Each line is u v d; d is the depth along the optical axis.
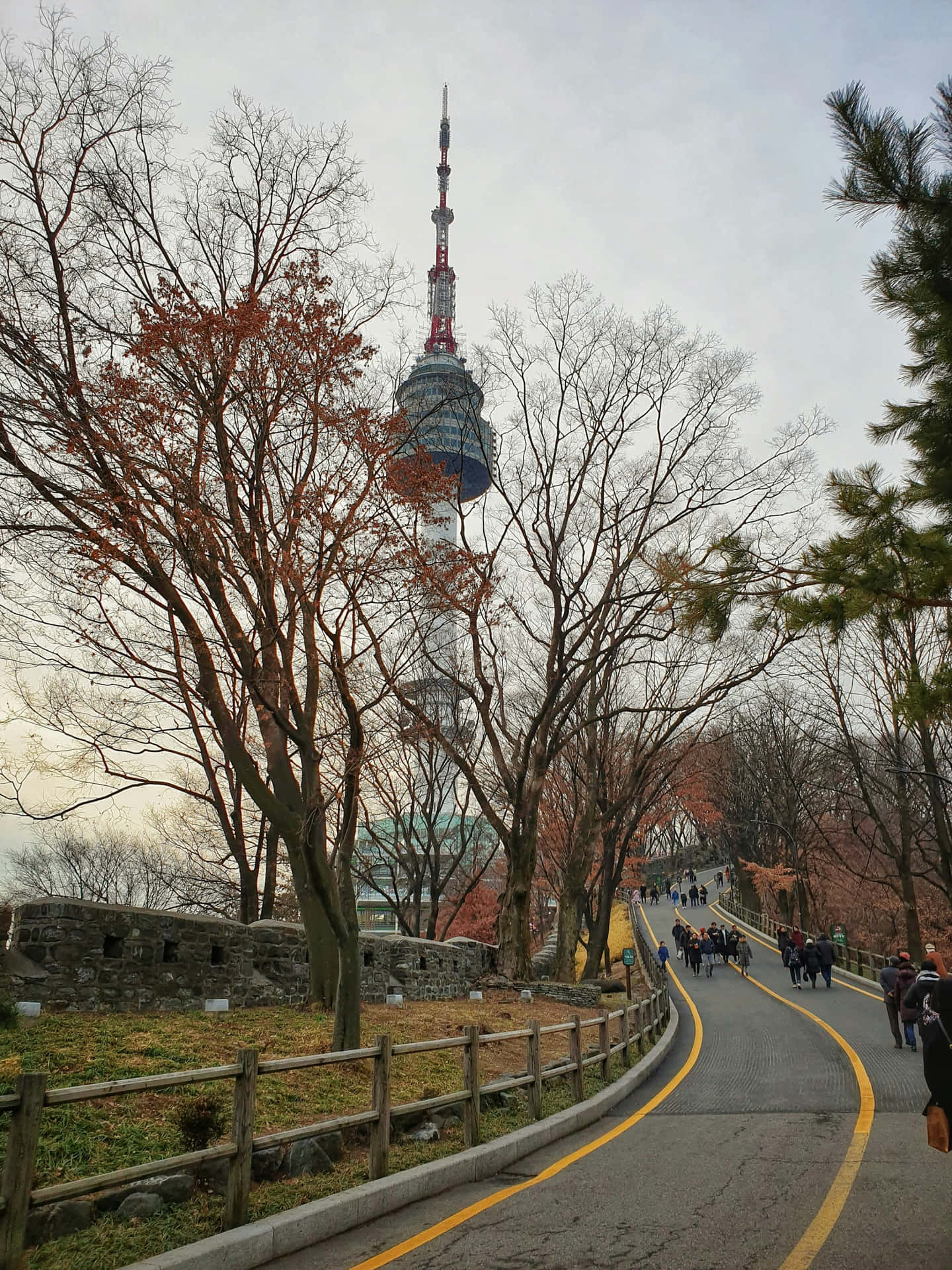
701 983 34.06
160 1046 10.05
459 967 24.14
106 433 11.70
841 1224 5.81
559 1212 6.45
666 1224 6.00
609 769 35.34
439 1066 12.48
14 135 13.34
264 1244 5.46
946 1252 5.17
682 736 36.09
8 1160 4.41
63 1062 8.76
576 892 29.61
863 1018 21.84
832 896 59.69
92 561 12.56
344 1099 9.60
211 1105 7.00
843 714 35.34
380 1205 6.55
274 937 15.64
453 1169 7.45
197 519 11.72
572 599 27.61
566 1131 9.68
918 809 38.34
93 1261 4.98
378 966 19.23
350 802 12.41
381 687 16.31
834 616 6.18
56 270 12.82
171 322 11.84
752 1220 6.01
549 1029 10.38
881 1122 9.50
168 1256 4.95
